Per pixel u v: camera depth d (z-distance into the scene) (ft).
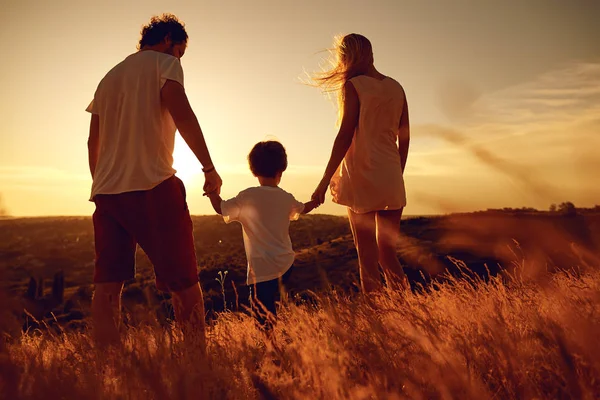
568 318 4.41
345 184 15.49
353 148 15.42
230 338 6.95
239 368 5.49
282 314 7.78
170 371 4.98
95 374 5.32
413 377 4.37
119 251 11.32
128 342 6.43
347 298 7.16
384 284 13.48
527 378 4.34
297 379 4.95
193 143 11.78
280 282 7.14
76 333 6.36
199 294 10.62
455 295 8.80
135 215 11.25
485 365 4.75
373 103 15.19
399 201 15.34
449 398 4.00
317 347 5.35
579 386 3.88
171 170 11.66
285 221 13.38
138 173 11.28
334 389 4.45
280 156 13.84
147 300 5.88
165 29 12.58
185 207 11.52
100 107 12.01
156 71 11.67
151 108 11.58
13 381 3.94
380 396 4.23
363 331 5.99
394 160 15.46
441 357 4.59
